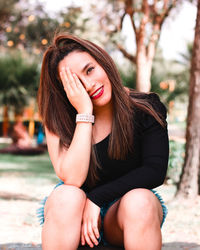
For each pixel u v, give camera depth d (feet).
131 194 6.36
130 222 6.21
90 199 6.70
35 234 13.08
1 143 70.74
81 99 7.16
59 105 7.68
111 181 7.41
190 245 11.45
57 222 6.36
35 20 56.90
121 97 7.13
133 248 6.25
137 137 7.20
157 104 7.51
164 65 66.23
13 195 22.30
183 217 15.79
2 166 40.55
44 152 59.11
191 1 30.45
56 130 7.57
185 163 19.56
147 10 31.07
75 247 6.54
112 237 7.17
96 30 40.52
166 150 7.14
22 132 60.85
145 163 7.03
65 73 7.23
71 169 6.93
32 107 61.52
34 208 18.01
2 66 55.52
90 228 6.55
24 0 56.75
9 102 57.00
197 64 18.65
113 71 7.18
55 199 6.47
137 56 32.09
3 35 61.16
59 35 7.42
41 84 7.74
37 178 31.12
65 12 49.24
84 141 7.00
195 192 19.25
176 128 33.86
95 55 7.17
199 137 19.22
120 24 37.88
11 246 11.23
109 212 7.04
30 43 60.23
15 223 14.71
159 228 6.32
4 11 55.21
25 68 55.88
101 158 7.30
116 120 7.16
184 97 70.54
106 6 39.17
